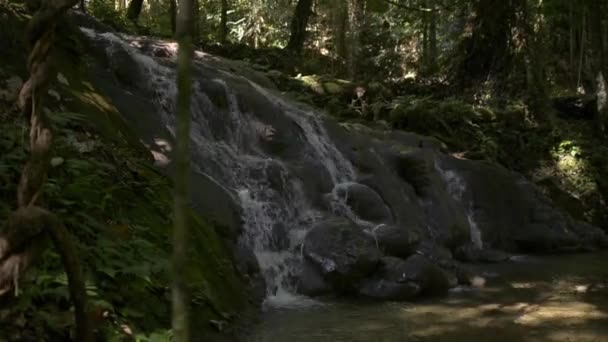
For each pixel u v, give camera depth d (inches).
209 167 286.4
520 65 563.2
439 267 282.7
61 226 85.2
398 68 747.4
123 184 196.4
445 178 401.4
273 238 277.1
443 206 357.1
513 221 400.5
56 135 186.4
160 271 171.0
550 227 402.9
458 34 641.6
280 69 564.4
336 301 248.8
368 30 778.8
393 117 479.8
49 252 140.9
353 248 260.2
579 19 775.7
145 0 832.9
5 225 84.4
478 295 265.0
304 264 266.5
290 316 223.8
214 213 249.9
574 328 216.1
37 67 90.5
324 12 829.8
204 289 187.8
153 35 559.5
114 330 141.6
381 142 389.4
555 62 848.3
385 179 349.1
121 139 225.5
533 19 641.0
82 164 177.0
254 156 321.7
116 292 153.2
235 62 488.1
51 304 135.7
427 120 480.7
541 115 543.5
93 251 154.9
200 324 176.1
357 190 319.9
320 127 363.9
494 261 349.4
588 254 382.6
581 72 809.5
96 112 226.7
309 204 307.7
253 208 276.7
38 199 90.0
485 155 462.6
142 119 274.5
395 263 264.4
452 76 595.2
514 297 261.9
